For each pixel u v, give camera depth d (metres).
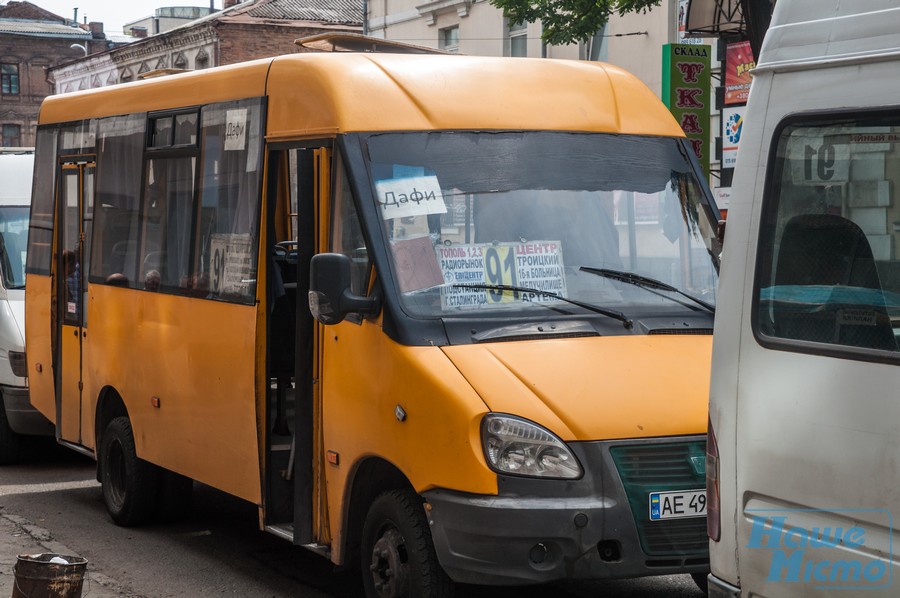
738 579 4.53
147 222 8.88
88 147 10.05
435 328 6.06
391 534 6.16
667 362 6.02
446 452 5.70
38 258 11.02
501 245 6.41
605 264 6.54
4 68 84.88
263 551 8.57
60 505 10.24
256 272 7.30
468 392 5.70
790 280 4.42
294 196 8.27
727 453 4.58
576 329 6.18
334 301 6.10
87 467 12.21
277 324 7.70
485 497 5.57
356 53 6.93
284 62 7.21
